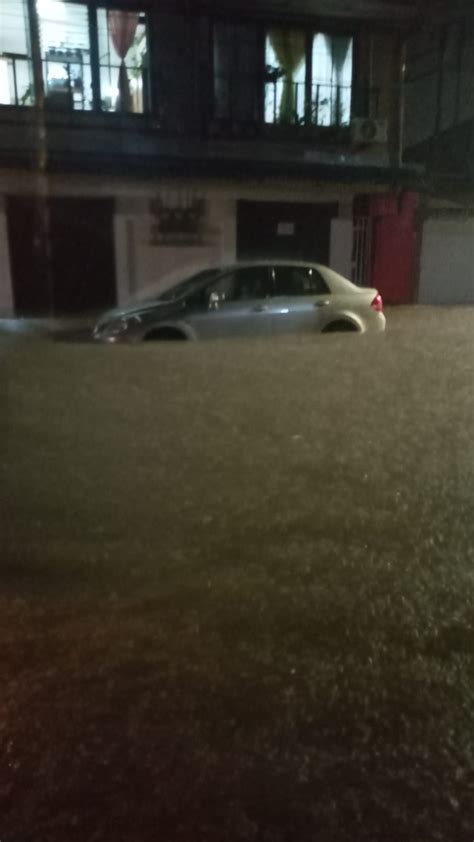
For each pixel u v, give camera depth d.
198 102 14.66
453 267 15.76
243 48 14.67
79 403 5.92
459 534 3.72
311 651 2.82
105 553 3.48
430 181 15.31
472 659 2.78
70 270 13.78
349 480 4.38
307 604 3.12
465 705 2.54
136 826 2.07
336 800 2.16
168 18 14.16
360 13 14.53
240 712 2.50
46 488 4.19
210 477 4.39
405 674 2.70
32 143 13.43
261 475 4.42
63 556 3.45
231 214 14.38
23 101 13.84
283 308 8.73
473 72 16.14
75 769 2.26
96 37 13.91
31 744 2.35
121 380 6.66
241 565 3.42
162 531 3.72
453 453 4.84
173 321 8.45
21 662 2.73
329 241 15.02
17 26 13.38
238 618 3.02
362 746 2.36
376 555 3.52
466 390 6.38
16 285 13.55
